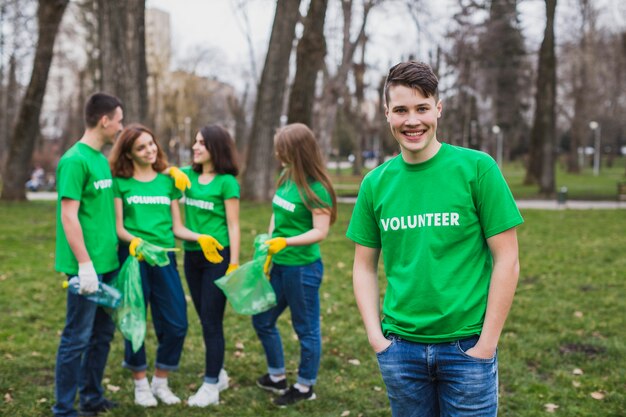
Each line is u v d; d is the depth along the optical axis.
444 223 2.23
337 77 20.91
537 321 6.01
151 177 3.96
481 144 55.31
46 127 50.41
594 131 58.00
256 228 11.59
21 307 6.31
